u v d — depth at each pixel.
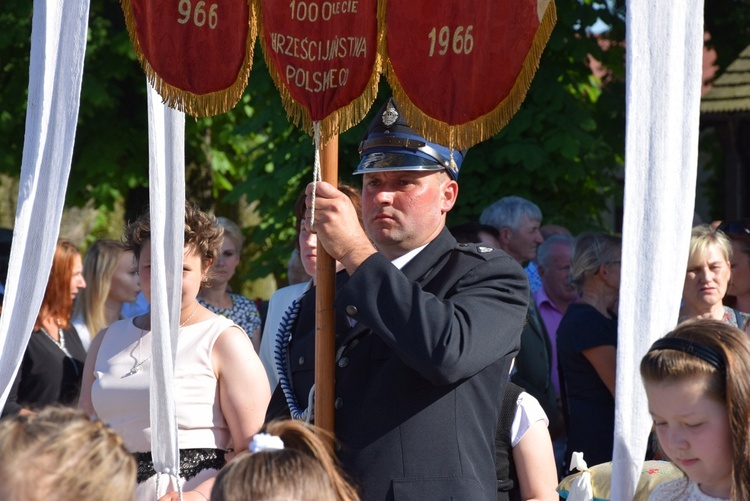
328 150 5.57
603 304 8.70
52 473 3.50
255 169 16.06
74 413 3.84
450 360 4.95
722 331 4.08
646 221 4.44
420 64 5.23
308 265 8.41
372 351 5.42
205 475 6.28
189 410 6.31
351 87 5.40
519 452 5.66
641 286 4.44
